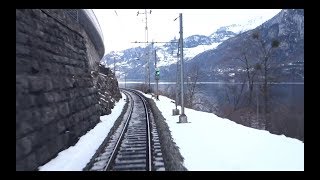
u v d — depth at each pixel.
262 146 14.76
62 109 14.62
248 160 12.20
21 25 11.43
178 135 17.70
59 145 13.70
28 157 10.57
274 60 35.66
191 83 60.12
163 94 71.69
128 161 12.37
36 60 12.37
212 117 27.19
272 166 11.37
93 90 22.78
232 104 45.34
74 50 18.81
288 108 28.62
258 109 34.56
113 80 47.12
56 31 15.72
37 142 11.41
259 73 36.47
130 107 34.97
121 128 20.73
